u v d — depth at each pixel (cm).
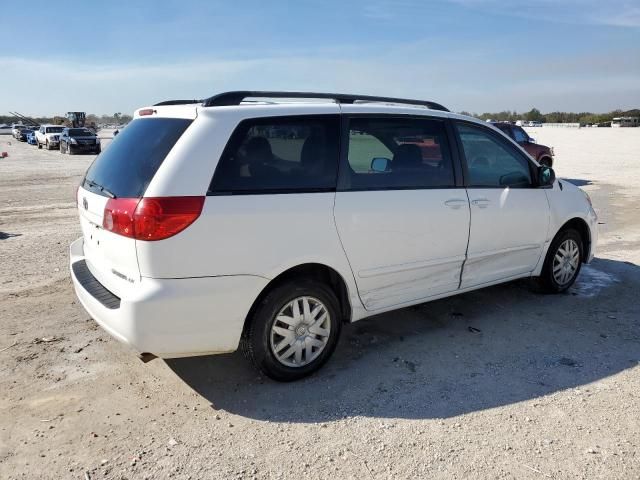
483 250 457
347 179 373
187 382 368
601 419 326
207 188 318
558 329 462
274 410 335
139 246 307
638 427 318
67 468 279
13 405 336
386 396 352
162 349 316
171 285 311
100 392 354
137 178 322
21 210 1092
